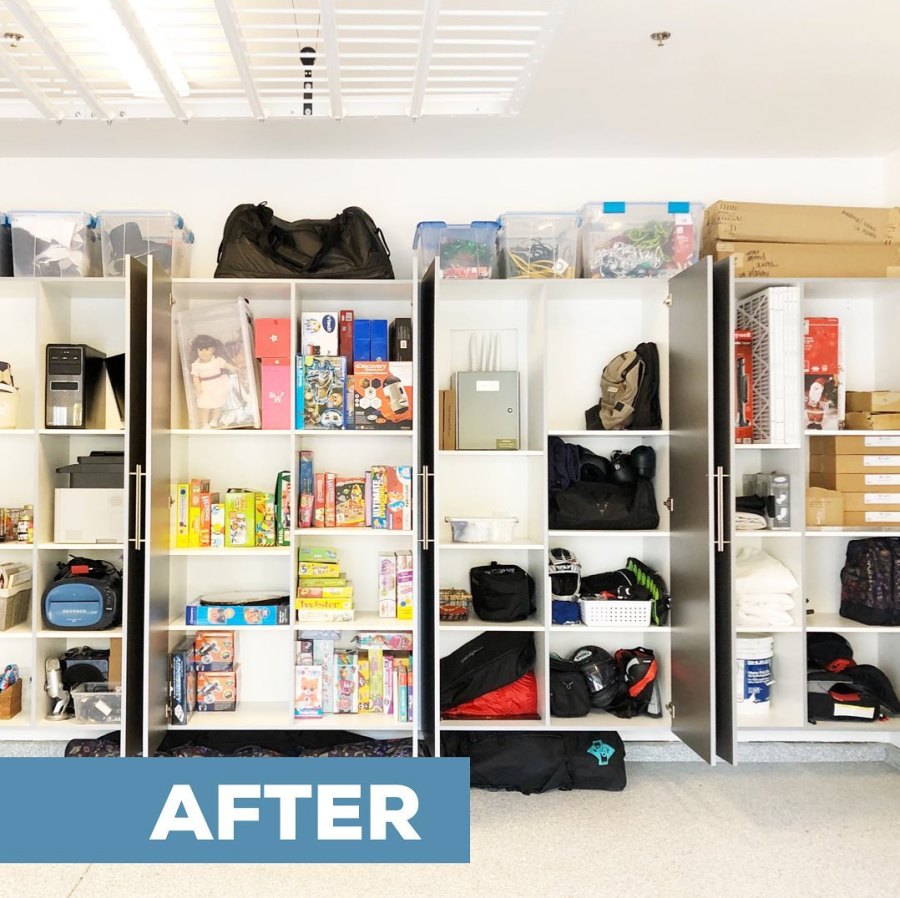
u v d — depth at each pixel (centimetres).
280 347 356
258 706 372
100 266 367
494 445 372
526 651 364
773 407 355
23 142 364
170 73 269
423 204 392
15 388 353
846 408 381
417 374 349
